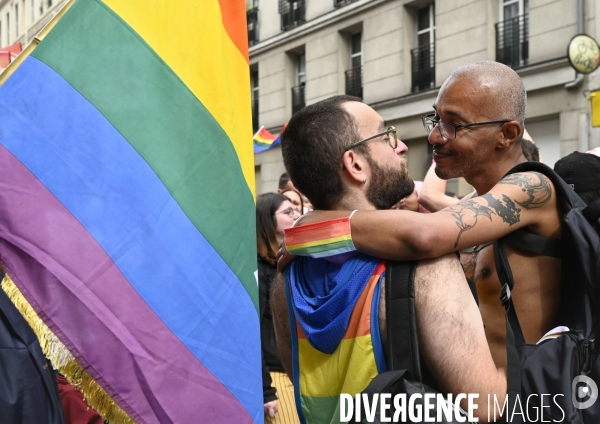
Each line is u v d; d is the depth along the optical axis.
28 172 1.43
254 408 1.57
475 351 1.36
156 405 1.44
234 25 1.77
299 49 17.20
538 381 1.39
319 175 1.57
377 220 1.42
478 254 1.74
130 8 1.57
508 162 1.72
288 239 1.54
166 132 1.57
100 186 1.47
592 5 10.32
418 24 13.98
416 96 13.40
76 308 1.40
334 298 1.45
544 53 11.02
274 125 17.86
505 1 12.03
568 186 1.61
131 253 1.47
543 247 1.55
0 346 1.57
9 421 1.55
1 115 1.44
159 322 1.47
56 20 1.51
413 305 1.36
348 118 1.55
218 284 1.57
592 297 1.46
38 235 1.41
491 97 1.68
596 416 1.39
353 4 14.98
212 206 1.60
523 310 1.59
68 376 1.42
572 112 10.66
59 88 1.48
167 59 1.60
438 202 3.29
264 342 3.24
